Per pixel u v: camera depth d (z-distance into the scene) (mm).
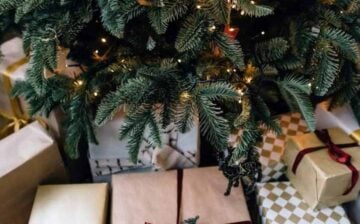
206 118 724
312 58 776
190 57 776
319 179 828
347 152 872
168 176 932
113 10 680
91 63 907
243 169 838
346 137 914
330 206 893
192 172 943
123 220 849
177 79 752
